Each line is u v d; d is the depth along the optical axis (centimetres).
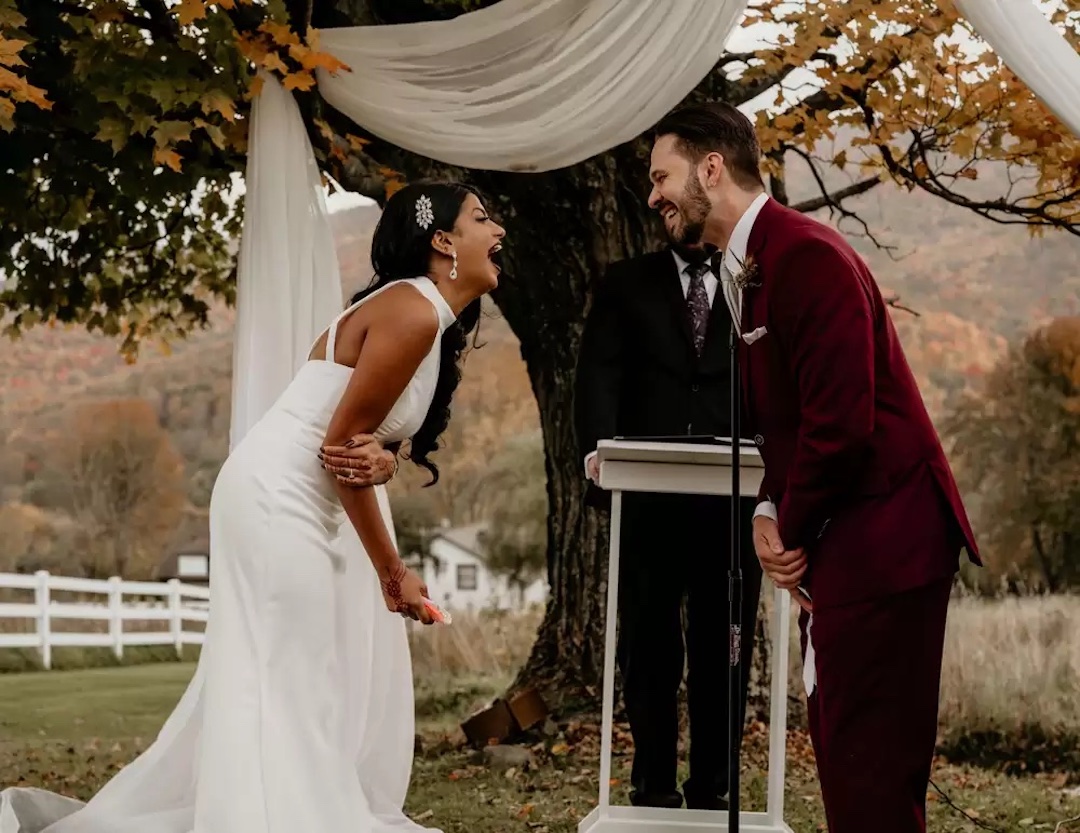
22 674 1366
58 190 650
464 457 2597
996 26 421
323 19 641
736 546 321
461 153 477
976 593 1037
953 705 761
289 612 345
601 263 716
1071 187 650
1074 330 1593
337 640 359
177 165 486
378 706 411
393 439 356
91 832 389
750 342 314
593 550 726
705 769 452
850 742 298
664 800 456
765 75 657
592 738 678
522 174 693
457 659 1159
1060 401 1576
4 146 608
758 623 716
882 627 296
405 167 680
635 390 474
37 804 421
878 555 296
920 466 301
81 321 843
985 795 585
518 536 2511
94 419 3064
